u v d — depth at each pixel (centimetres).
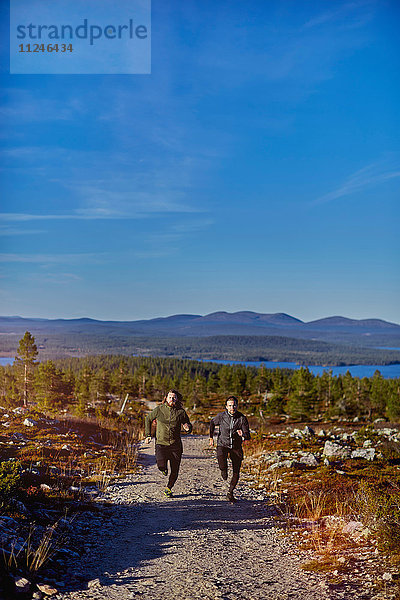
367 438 2131
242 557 609
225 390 11562
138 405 6456
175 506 922
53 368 5644
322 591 478
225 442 989
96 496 984
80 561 566
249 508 928
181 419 996
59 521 713
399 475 1199
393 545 601
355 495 910
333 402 8556
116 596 456
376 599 444
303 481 1197
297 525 784
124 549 627
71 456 1444
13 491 738
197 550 632
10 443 1484
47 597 445
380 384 8075
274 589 487
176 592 472
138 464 1535
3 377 6969
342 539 680
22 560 507
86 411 3238
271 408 7419
